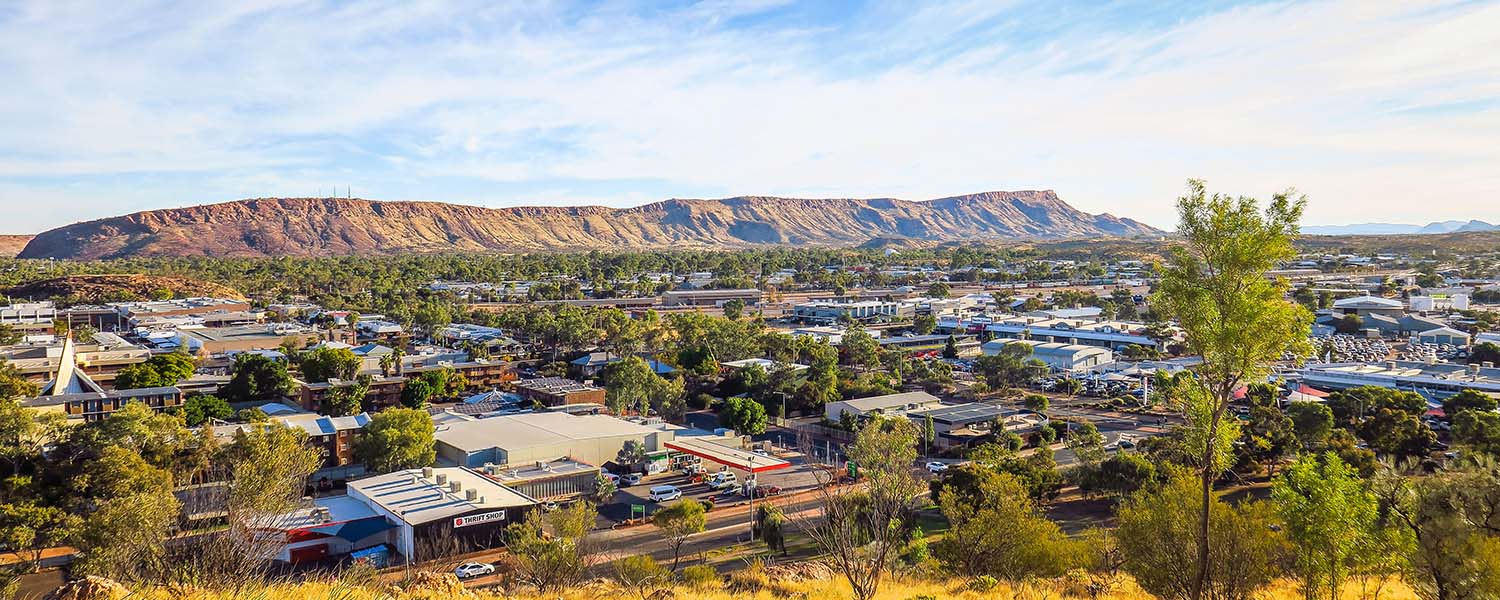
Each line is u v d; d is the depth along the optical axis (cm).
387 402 11756
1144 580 3688
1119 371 14600
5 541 5778
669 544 6525
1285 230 2764
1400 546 3234
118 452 6538
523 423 9662
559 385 12362
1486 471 3478
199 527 3288
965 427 10094
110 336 16900
